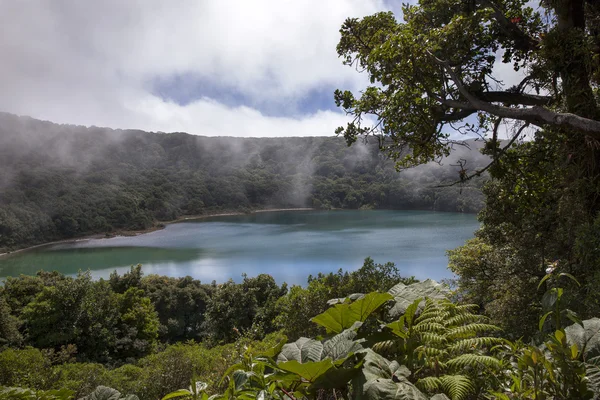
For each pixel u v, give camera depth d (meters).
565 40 6.25
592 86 6.60
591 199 5.74
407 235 102.62
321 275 7.32
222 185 192.50
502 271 7.06
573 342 1.20
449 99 7.30
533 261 6.32
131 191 164.25
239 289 30.83
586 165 5.95
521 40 7.39
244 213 181.62
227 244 111.00
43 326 26.73
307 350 1.22
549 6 7.30
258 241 112.69
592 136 5.23
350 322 1.52
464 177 8.12
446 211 144.50
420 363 1.31
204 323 37.41
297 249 95.56
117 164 184.88
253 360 1.18
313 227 135.50
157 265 88.12
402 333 1.43
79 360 26.12
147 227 147.62
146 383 13.59
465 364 1.27
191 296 43.03
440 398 1.07
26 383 14.20
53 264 92.19
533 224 6.77
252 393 1.05
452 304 1.59
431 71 7.23
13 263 93.94
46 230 122.56
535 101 7.30
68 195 139.25
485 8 7.51
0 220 110.19
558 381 1.07
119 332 30.08
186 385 13.33
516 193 7.81
